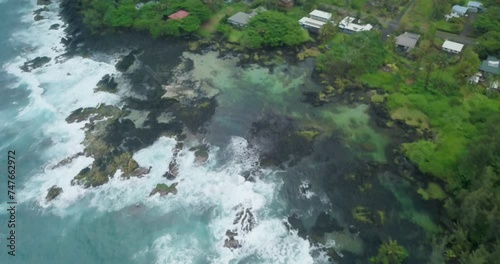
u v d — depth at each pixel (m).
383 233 65.12
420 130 82.19
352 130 83.19
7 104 90.56
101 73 99.12
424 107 85.69
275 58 103.06
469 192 65.94
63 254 64.06
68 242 65.62
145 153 78.50
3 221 68.69
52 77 98.00
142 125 84.56
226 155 78.50
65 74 99.00
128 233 66.56
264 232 66.00
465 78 89.69
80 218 68.75
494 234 57.34
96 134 82.56
